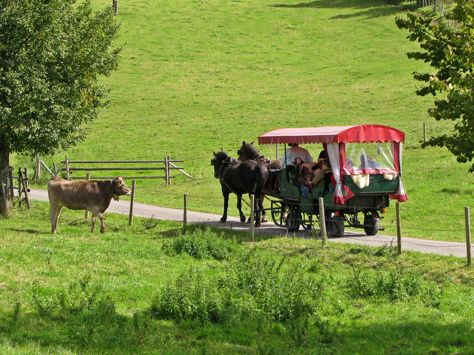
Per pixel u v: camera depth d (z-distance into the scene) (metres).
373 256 21.66
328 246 23.09
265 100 69.00
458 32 16.06
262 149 53.22
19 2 29.50
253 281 17.16
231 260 21.67
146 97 71.88
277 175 27.64
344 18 98.38
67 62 31.14
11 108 29.09
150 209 34.84
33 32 29.55
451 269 19.97
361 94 68.00
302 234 26.02
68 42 31.12
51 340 13.23
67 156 53.53
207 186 43.56
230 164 28.92
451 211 32.34
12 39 29.41
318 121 60.31
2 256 20.45
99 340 13.22
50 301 15.53
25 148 31.19
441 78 16.56
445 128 53.50
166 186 45.03
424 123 52.66
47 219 30.88
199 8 106.88
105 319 14.27
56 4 29.98
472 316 15.95
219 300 15.59
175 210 34.53
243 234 25.98
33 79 29.31
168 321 15.16
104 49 32.94
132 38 92.75
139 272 19.53
